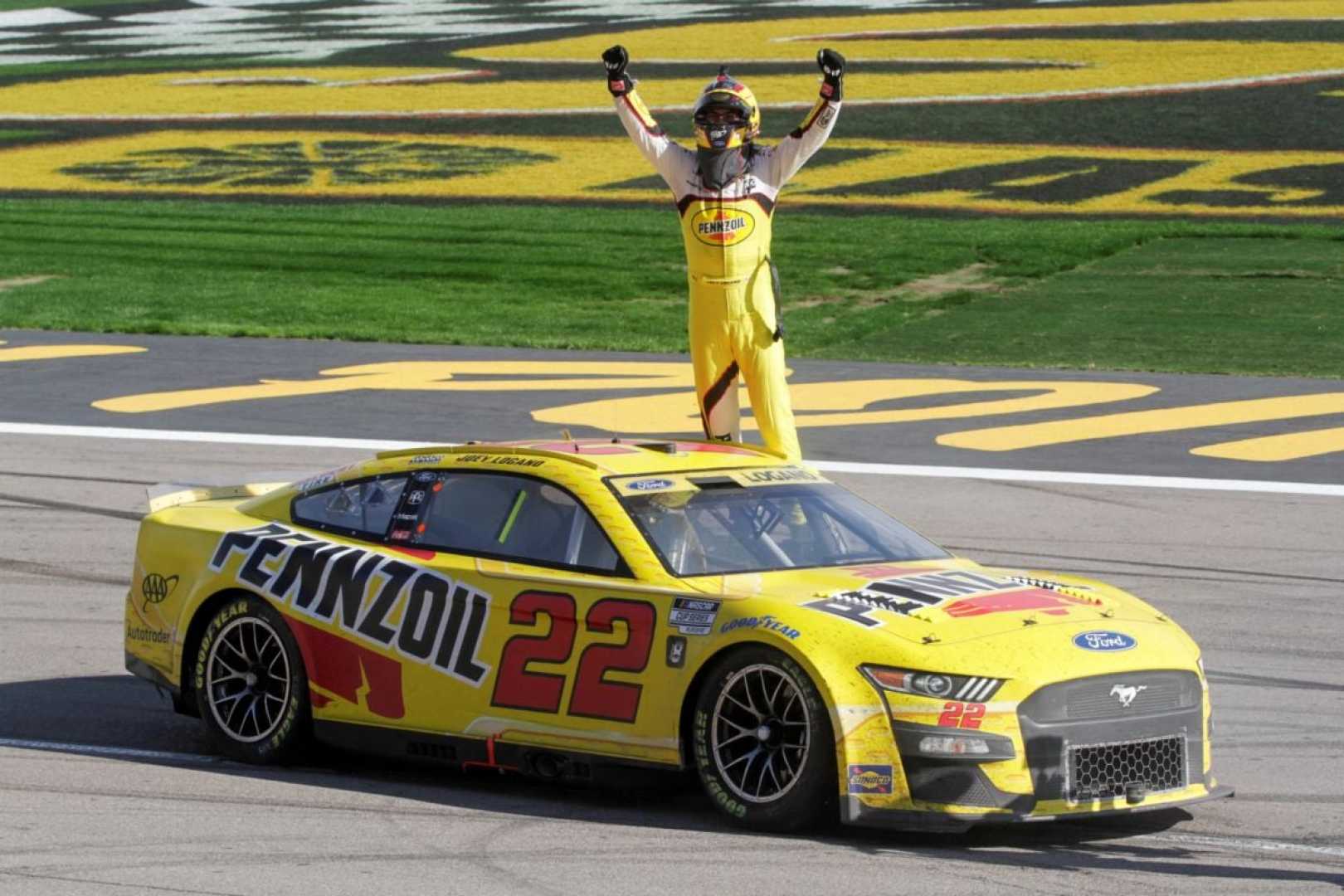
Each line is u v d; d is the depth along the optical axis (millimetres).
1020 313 115375
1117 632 23297
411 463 27531
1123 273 130125
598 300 123125
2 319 104438
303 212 156500
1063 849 22531
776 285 36594
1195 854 22375
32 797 24984
